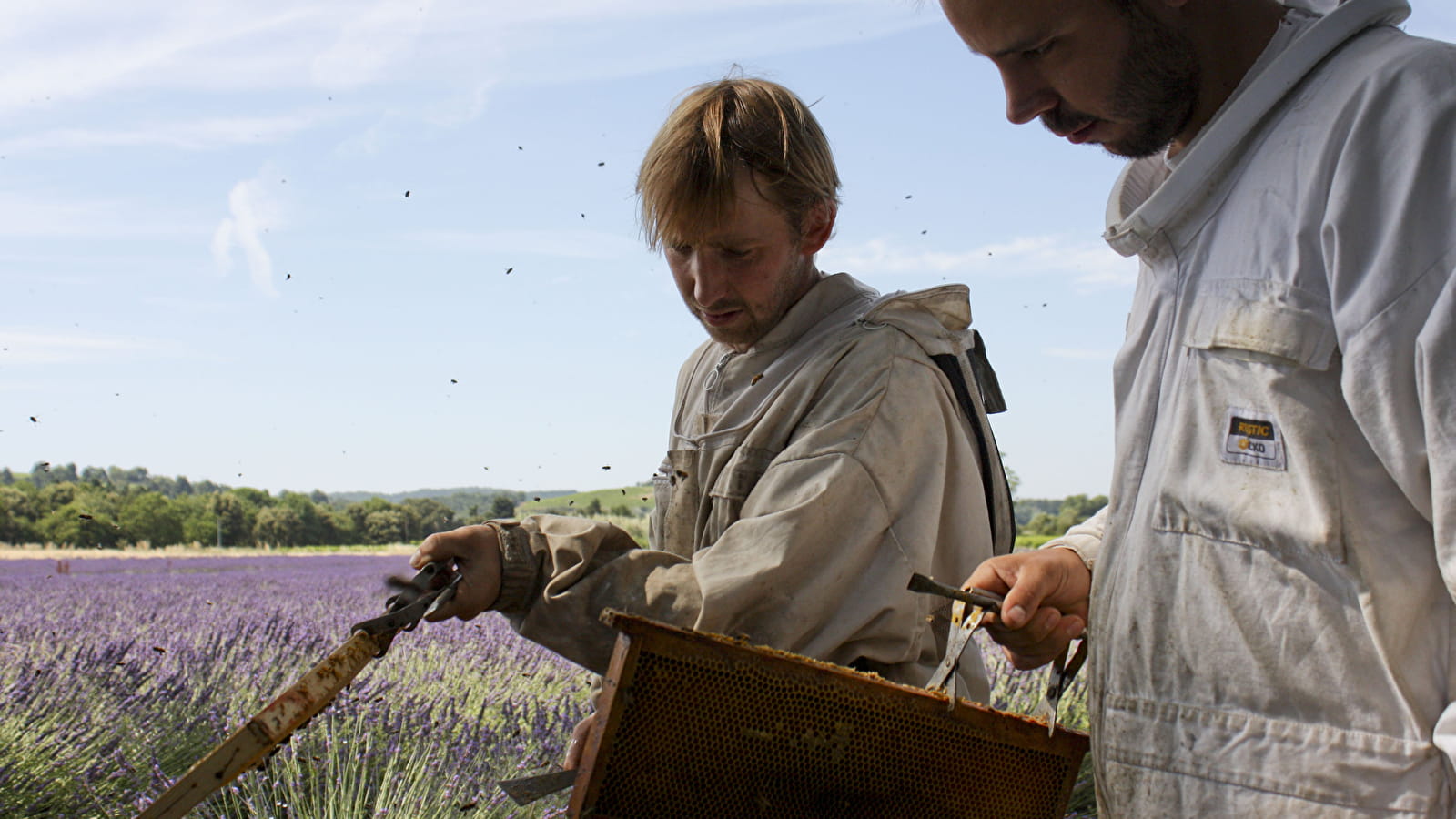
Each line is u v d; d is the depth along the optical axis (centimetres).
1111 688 137
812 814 134
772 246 189
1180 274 138
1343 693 117
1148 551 134
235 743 121
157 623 685
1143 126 144
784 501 172
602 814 124
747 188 183
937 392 189
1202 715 127
